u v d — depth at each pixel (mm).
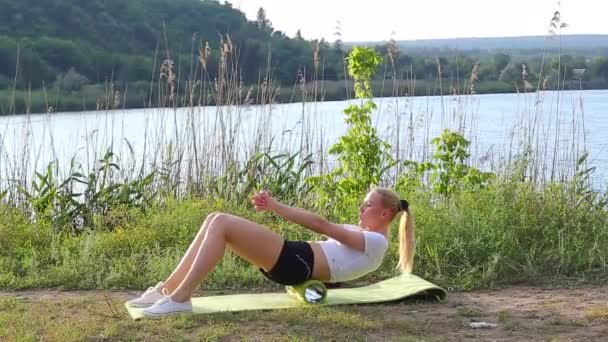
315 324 5227
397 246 6875
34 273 6621
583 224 7328
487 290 6348
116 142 11055
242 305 5598
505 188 7520
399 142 9406
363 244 5656
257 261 5539
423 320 5395
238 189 8797
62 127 11977
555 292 6242
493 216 7078
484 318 5473
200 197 8719
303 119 9453
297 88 10289
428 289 5832
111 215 8102
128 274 6551
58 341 4895
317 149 9242
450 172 8211
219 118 9078
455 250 6809
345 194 8117
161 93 9508
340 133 10359
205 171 8945
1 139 9305
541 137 8711
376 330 5160
